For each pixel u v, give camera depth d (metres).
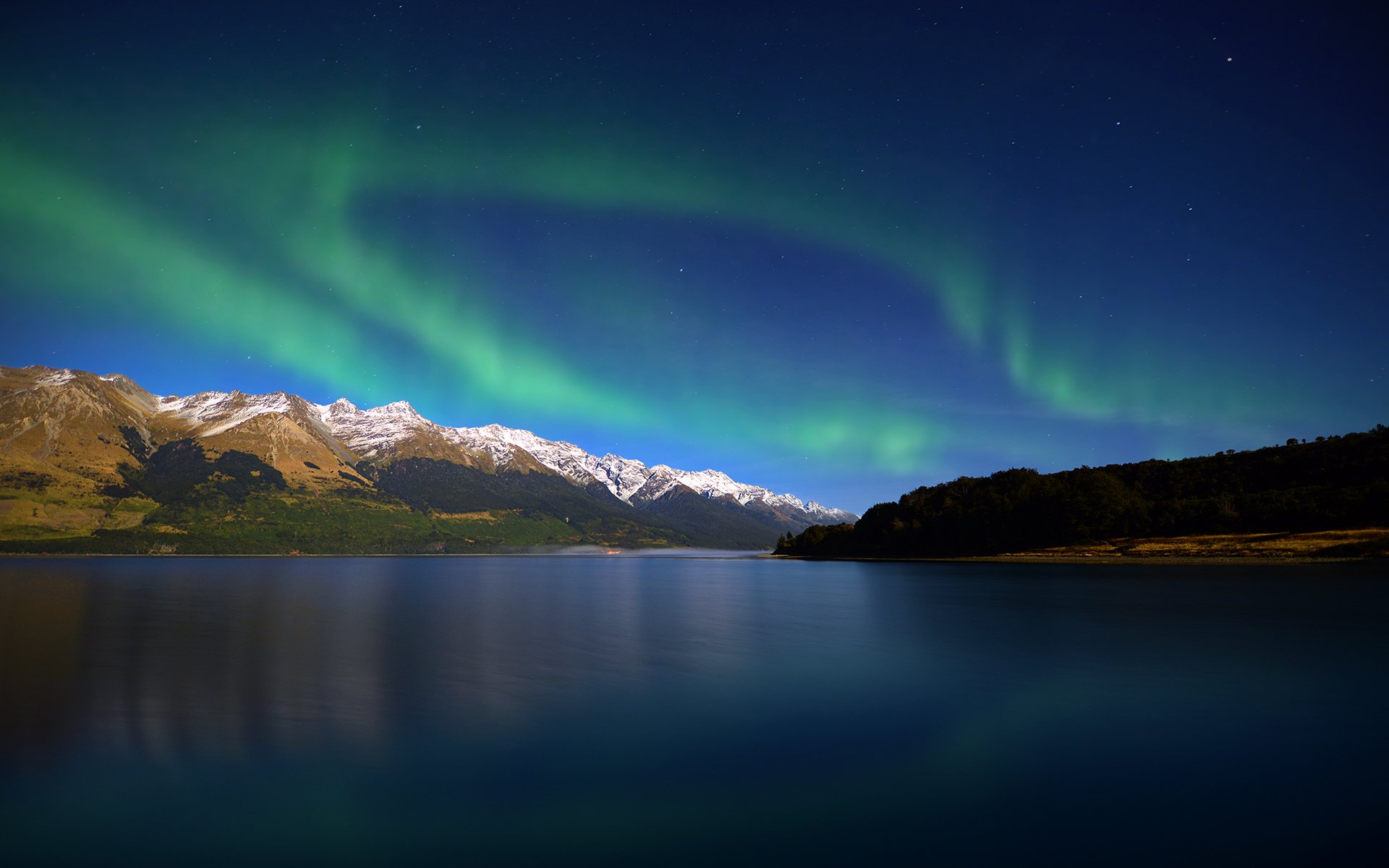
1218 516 134.12
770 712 23.73
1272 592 70.19
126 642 39.84
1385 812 15.12
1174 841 13.80
